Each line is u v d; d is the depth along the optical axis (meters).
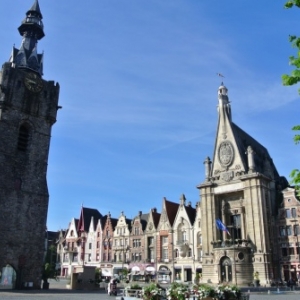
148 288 21.78
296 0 8.67
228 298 20.31
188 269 75.81
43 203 49.06
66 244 107.25
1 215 44.47
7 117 48.38
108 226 97.31
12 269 44.38
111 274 87.12
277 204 67.31
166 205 85.31
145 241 85.12
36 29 58.97
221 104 74.69
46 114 52.66
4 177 46.06
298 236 62.00
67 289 47.03
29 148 49.81
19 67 54.34
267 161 73.06
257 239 61.34
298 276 60.09
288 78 9.05
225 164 70.06
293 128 9.84
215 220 68.00
